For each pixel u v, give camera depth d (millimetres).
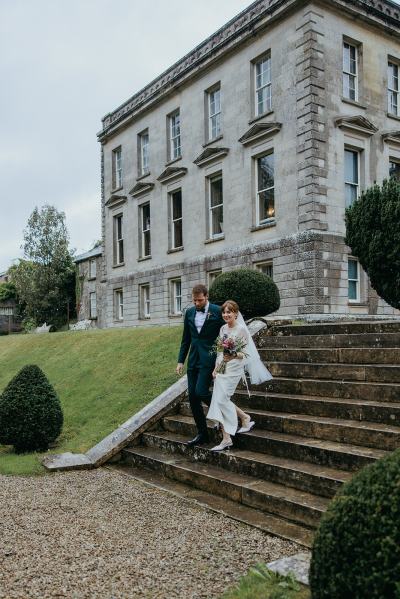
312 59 16031
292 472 5020
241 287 11070
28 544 4344
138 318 24703
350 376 6547
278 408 6586
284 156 16891
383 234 9727
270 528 4457
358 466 4758
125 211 26062
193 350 6590
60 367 12992
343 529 2543
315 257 15648
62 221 39188
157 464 6492
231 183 19234
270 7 17125
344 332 8250
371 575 2369
